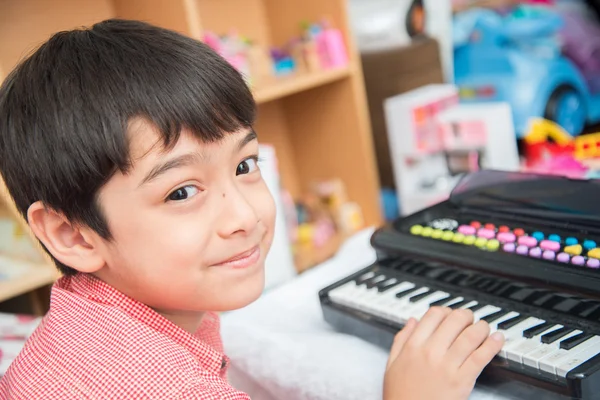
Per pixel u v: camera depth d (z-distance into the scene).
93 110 0.51
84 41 0.56
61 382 0.52
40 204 0.54
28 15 1.38
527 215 0.74
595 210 0.69
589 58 1.98
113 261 0.55
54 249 0.56
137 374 0.50
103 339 0.53
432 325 0.63
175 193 0.52
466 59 1.89
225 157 0.54
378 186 1.77
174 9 1.30
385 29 1.85
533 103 1.77
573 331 0.60
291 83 1.48
